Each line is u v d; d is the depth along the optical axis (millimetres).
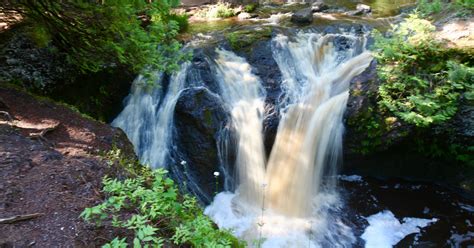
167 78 7707
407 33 7047
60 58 6793
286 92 7730
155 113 7562
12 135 4359
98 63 6234
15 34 6625
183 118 7305
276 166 7254
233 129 7305
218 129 7262
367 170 7441
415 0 11664
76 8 5145
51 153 4102
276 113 7445
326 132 7160
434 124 6676
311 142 7223
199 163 7266
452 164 7031
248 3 11547
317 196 7062
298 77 8023
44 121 4922
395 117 6805
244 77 7859
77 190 3580
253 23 10031
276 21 10203
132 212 3381
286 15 10781
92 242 3010
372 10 10883
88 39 5707
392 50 6777
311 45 8578
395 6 11281
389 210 6773
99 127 5164
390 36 8336
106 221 3219
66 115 5234
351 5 11492
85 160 4113
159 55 5875
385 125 6852
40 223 3115
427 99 6340
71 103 6809
